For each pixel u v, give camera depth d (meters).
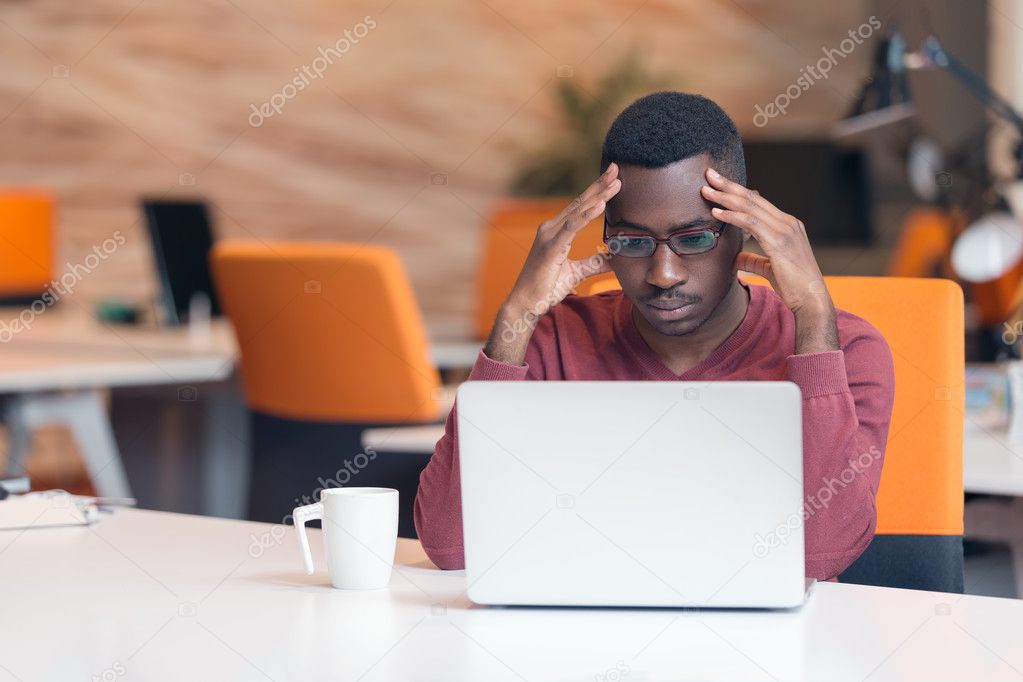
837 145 4.95
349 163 8.63
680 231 1.62
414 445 2.80
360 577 1.53
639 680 1.16
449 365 4.38
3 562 1.66
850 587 1.53
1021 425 2.57
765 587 1.37
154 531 1.87
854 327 1.80
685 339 1.80
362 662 1.22
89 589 1.52
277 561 1.68
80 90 8.16
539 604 1.42
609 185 1.64
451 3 8.70
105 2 8.18
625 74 8.55
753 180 4.94
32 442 6.92
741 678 1.16
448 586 1.56
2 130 8.05
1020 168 4.44
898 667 1.18
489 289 4.94
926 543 2.02
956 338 2.05
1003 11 6.54
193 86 8.36
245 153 8.46
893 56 4.39
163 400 4.52
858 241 4.95
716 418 1.35
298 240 8.57
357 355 3.62
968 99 6.40
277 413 3.79
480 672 1.18
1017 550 2.42
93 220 8.18
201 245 5.11
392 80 8.67
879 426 1.74
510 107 8.77
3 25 8.03
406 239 8.71
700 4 8.74
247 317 3.77
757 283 2.12
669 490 1.37
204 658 1.24
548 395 1.37
